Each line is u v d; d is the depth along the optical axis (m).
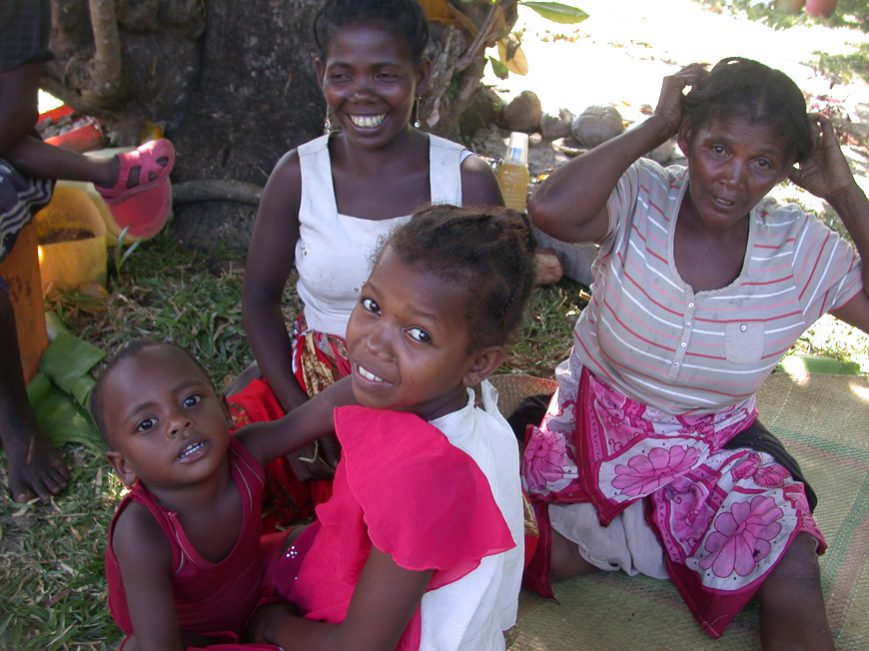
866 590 2.38
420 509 1.45
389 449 1.51
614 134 5.00
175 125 3.69
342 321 2.34
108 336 3.11
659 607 2.30
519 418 2.69
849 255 2.16
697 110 1.94
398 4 2.07
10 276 2.69
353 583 1.64
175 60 3.56
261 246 2.39
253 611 1.88
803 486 2.21
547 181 2.13
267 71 3.57
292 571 1.89
